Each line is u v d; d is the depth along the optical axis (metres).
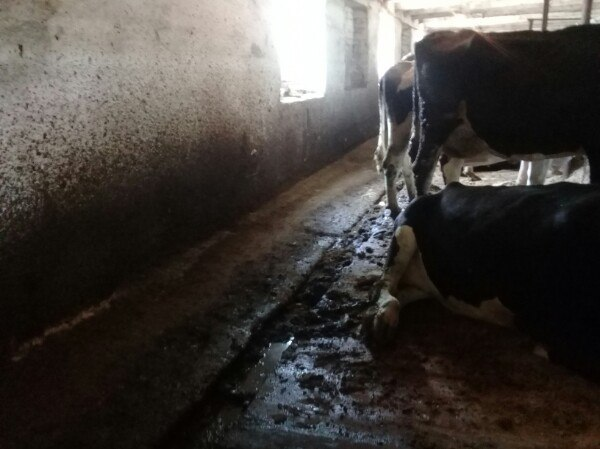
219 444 1.96
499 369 2.27
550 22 10.80
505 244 2.30
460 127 3.63
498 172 6.00
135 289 2.93
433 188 5.24
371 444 1.90
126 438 1.90
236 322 2.69
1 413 1.94
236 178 4.12
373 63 8.25
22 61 2.19
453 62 3.41
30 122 2.25
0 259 2.18
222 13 3.67
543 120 3.35
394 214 4.45
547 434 1.90
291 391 2.23
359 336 2.61
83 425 1.94
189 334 2.56
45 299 2.43
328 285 3.21
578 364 2.14
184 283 3.06
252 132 4.32
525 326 2.31
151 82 2.99
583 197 2.19
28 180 2.27
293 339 2.64
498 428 1.94
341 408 2.10
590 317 2.05
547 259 2.16
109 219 2.78
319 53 6.26
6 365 2.19
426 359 2.37
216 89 3.69
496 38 3.39
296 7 6.43
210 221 3.80
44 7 2.26
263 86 4.46
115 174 2.79
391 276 2.73
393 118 4.24
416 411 2.05
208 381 2.24
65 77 2.41
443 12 9.91
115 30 2.68
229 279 3.15
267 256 3.53
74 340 2.42
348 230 4.15
